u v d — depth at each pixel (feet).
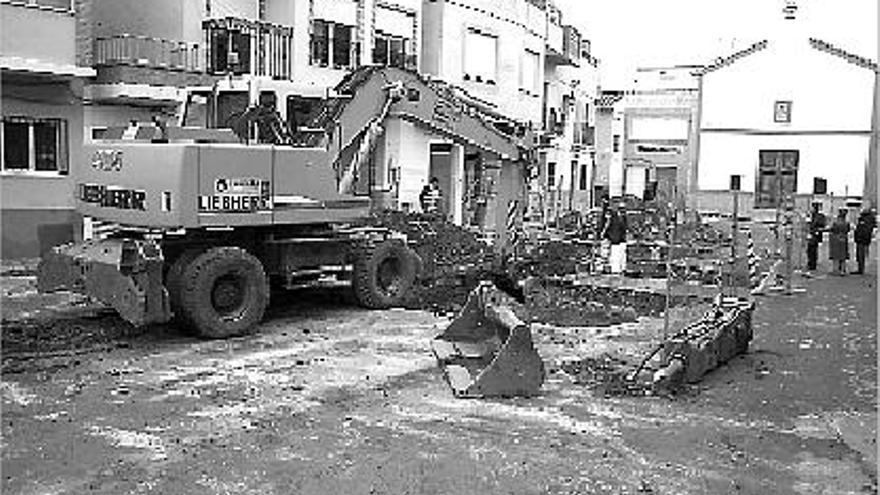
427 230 65.41
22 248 63.98
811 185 139.64
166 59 73.87
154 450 27.50
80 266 42.75
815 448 29.09
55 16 62.28
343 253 50.37
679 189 169.27
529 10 111.75
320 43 82.28
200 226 42.47
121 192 44.29
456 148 89.81
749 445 29.27
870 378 38.68
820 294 65.87
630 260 76.84
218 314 43.32
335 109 53.11
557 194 113.60
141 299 40.19
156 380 35.60
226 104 53.57
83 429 29.35
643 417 32.17
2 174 62.90
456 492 24.64
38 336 42.52
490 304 40.93
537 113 115.65
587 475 26.18
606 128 166.71
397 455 27.48
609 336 46.70
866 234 78.74
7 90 62.64
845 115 138.10
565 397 34.55
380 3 87.76
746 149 143.43
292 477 25.49
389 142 82.43
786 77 140.77
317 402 33.06
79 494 23.98
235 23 74.84
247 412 31.58
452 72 96.02
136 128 45.75
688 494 24.94
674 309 55.72
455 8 95.50
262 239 46.68
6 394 33.17
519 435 29.73
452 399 33.83
